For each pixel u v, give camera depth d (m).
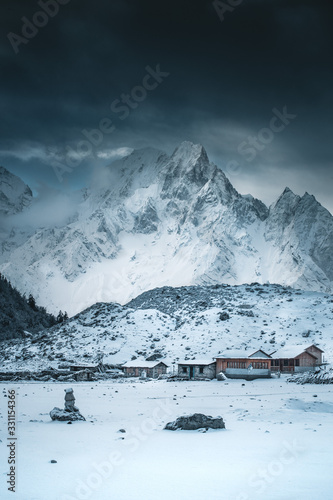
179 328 199.12
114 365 168.50
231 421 60.03
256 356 154.50
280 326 193.75
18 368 163.75
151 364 161.25
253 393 101.69
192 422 53.12
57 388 117.69
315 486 32.31
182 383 137.12
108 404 80.88
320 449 42.84
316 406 74.56
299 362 154.25
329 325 192.25
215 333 187.38
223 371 152.88
